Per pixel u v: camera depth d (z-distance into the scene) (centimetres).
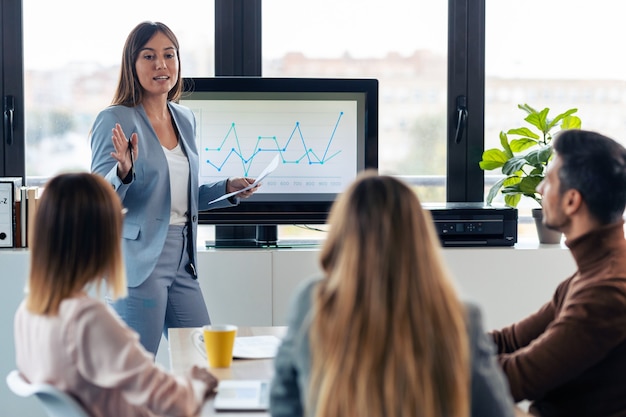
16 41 399
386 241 132
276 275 378
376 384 128
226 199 346
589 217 190
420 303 130
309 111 391
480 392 139
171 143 329
